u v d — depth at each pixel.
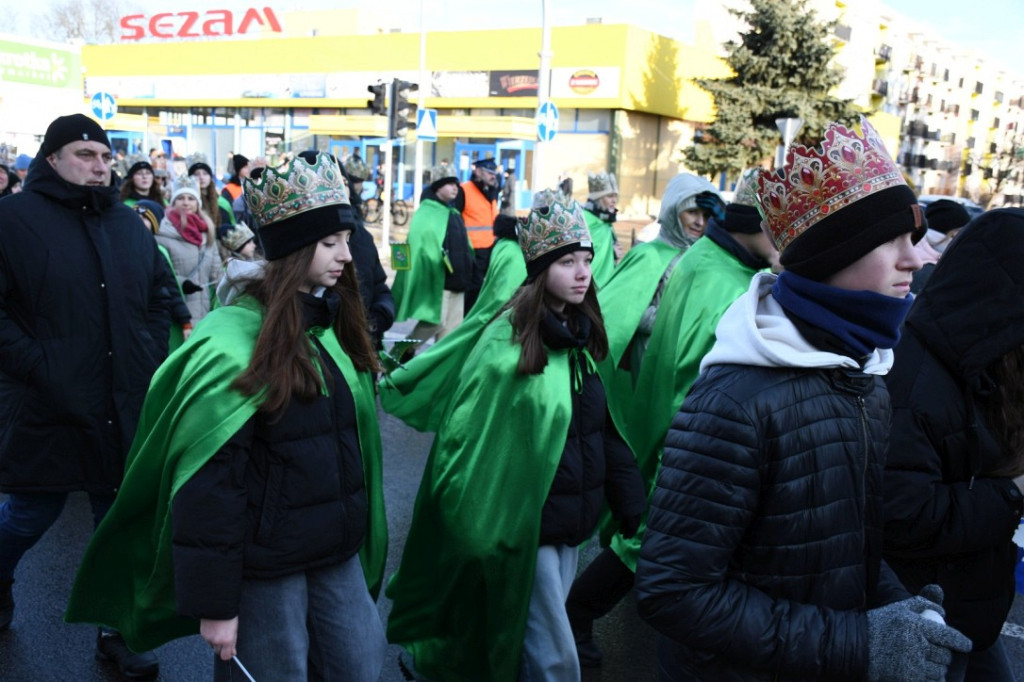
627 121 33.78
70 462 3.72
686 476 1.80
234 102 42.44
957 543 2.26
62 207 3.70
